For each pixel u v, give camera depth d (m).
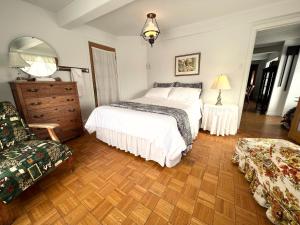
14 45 2.05
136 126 1.85
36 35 2.29
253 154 1.39
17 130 1.62
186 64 3.34
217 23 2.77
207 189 1.43
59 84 2.30
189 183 1.52
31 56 2.24
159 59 3.74
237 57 2.76
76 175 1.67
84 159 2.01
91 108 3.37
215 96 3.12
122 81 4.02
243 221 1.11
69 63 2.81
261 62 6.98
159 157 1.77
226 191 1.41
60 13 2.43
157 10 2.41
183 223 1.10
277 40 3.75
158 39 3.57
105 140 2.41
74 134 2.62
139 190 1.44
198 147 2.31
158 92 3.30
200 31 2.98
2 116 1.58
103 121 2.22
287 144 1.28
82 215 1.18
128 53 3.87
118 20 2.80
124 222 1.12
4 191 1.06
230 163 1.87
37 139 1.72
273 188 1.08
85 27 3.02
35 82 2.01
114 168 1.80
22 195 1.39
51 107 2.23
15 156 1.27
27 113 1.97
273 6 2.27
